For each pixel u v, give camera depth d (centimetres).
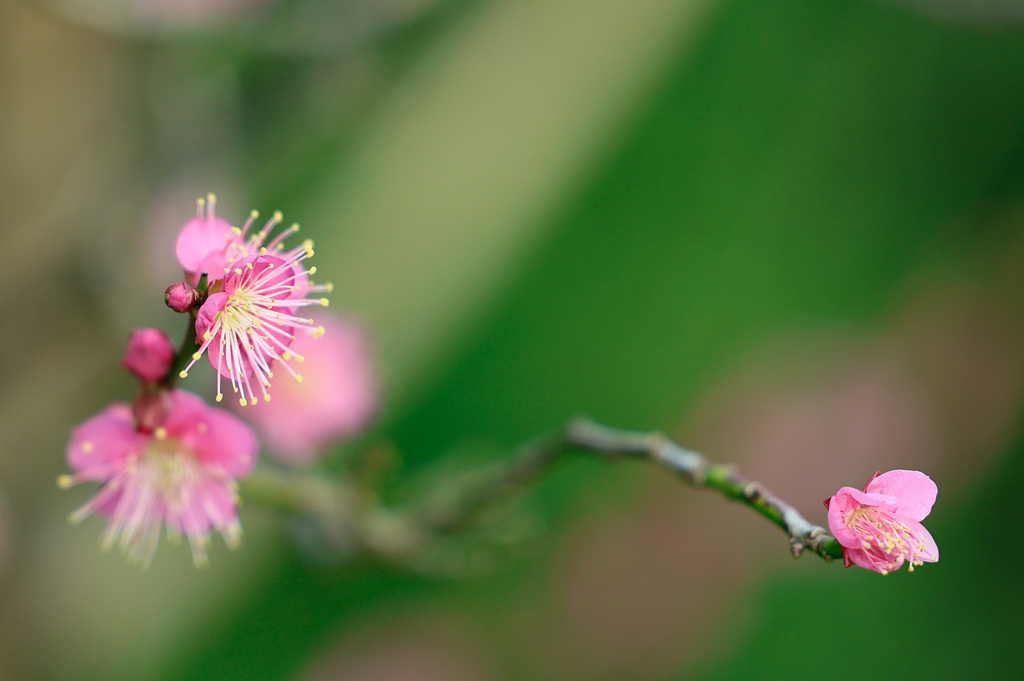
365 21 63
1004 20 67
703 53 96
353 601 81
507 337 92
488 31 76
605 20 83
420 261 74
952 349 100
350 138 73
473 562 58
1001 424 98
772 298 100
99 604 69
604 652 87
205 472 51
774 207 102
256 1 64
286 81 66
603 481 90
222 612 74
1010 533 94
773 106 100
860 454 95
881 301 103
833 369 98
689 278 99
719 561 89
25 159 64
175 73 64
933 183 104
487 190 76
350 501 56
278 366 59
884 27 101
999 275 102
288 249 69
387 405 72
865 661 90
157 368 49
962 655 90
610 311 96
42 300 65
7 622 66
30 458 67
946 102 103
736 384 97
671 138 96
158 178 66
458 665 82
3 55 63
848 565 47
